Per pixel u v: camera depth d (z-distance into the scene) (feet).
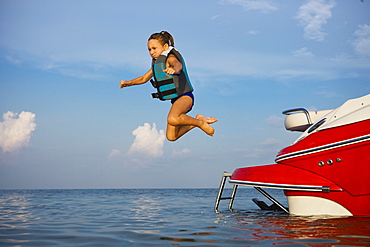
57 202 49.55
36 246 14.84
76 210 34.24
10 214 29.63
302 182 24.52
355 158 22.85
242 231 17.89
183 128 17.12
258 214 27.68
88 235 17.62
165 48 16.62
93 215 28.73
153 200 57.00
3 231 19.17
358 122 23.04
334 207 23.99
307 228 18.25
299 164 25.16
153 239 16.19
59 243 15.49
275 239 15.26
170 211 32.55
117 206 40.63
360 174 22.72
